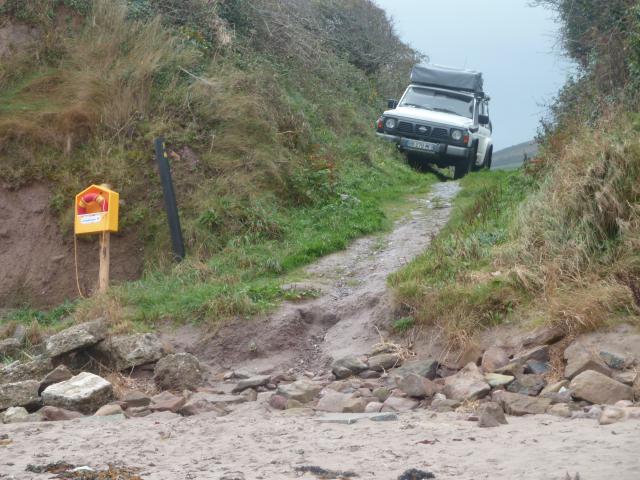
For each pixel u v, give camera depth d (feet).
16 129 42.01
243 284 33.81
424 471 14.52
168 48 49.21
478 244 32.01
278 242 39.78
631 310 24.57
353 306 31.42
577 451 15.42
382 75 94.43
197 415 22.65
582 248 27.76
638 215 28.17
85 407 24.06
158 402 24.04
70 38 48.49
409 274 31.19
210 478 15.30
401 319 28.35
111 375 27.68
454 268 30.35
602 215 28.60
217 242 39.40
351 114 66.59
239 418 21.77
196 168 43.24
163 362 26.63
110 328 30.63
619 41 48.91
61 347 28.48
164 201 40.63
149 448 18.34
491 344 25.76
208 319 31.07
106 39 48.34
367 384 24.72
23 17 47.96
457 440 17.34
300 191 44.80
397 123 62.18
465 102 64.90
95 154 42.55
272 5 65.67
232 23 61.16
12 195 40.55
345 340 29.37
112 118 43.96
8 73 45.91
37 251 39.52
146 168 42.50
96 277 39.11
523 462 14.90
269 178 44.52
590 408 20.03
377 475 14.87
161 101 46.11
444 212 44.88
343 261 37.52
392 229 42.27
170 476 15.58
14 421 23.13
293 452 17.15
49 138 42.47
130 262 39.52
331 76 74.38
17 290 38.47
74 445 18.99
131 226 40.45
